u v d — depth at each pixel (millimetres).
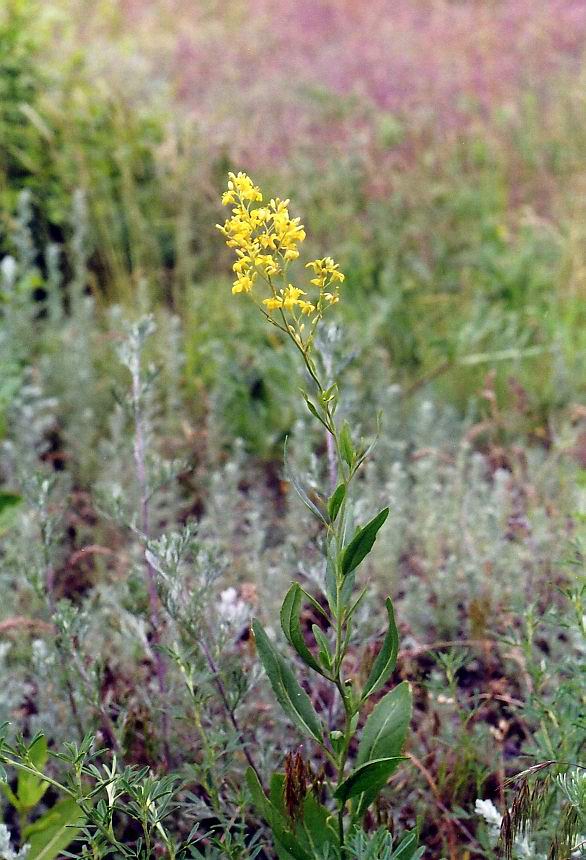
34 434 3262
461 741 1917
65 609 1843
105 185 4801
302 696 1489
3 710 2045
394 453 3408
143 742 1997
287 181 5426
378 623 2293
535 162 6133
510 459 3277
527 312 4312
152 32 9484
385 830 1395
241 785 1788
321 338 2062
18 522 2791
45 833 1781
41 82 5141
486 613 2340
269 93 7523
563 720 1697
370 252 4805
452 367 3984
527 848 1494
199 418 3811
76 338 3826
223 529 2916
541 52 8430
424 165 5762
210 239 4820
